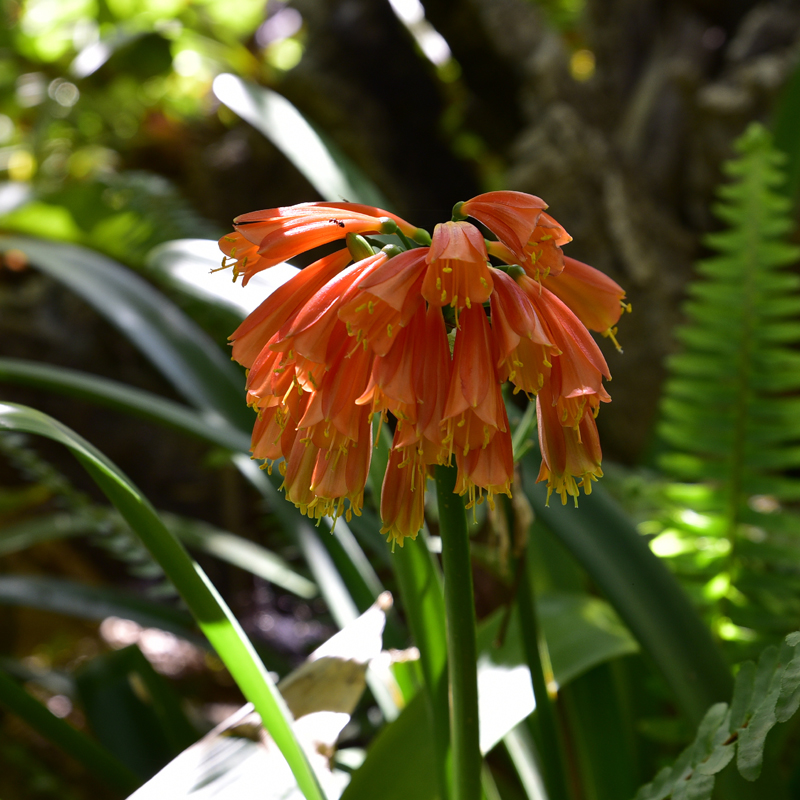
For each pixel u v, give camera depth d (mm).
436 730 579
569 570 845
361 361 497
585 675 723
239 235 514
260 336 510
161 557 539
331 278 514
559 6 1913
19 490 1695
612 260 1748
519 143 1878
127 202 1300
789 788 739
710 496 870
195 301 1104
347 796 602
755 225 868
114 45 1537
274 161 2100
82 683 936
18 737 1200
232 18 2129
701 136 1868
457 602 516
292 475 521
